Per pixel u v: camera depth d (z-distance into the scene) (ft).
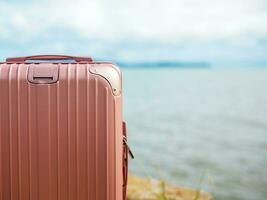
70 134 5.10
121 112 5.22
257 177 17.75
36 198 5.19
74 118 5.09
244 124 20.30
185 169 18.62
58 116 5.09
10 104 5.13
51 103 5.09
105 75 5.09
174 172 18.47
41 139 5.12
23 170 5.17
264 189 16.78
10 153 5.16
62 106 5.08
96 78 5.07
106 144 5.10
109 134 5.10
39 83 5.09
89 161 5.12
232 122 20.61
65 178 5.15
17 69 5.16
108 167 5.13
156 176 17.75
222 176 17.76
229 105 20.95
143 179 12.05
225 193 16.34
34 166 5.16
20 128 5.13
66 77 5.08
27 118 5.12
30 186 5.18
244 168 18.66
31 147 5.14
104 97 5.07
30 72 5.13
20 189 5.19
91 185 5.15
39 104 5.10
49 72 5.11
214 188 16.65
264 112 19.86
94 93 5.07
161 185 11.46
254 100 20.22
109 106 5.08
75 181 5.15
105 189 5.15
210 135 20.74
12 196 5.21
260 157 19.33
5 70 5.16
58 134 5.11
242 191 16.51
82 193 5.16
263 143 19.76
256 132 19.83
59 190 5.16
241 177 17.67
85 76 5.08
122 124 5.30
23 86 5.10
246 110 20.40
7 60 5.58
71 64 5.19
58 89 5.08
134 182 11.73
